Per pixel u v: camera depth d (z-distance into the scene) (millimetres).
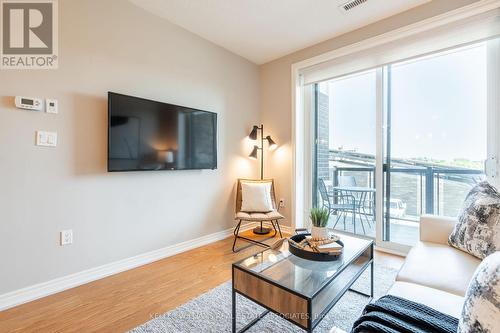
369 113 2852
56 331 1479
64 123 1952
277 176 3541
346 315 1602
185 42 2781
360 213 2957
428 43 2336
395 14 2498
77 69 2014
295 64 3289
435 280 1259
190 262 2469
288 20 2613
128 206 2334
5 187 1709
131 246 2352
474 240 1461
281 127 3484
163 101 2576
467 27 2133
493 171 2104
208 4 2359
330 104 3180
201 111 2859
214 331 1462
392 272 2201
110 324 1537
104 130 2168
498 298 576
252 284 1347
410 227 2623
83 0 2043
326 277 1348
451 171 2371
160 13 2502
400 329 868
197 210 2920
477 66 2209
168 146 2531
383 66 2637
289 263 1523
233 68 3342
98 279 2117
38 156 1837
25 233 1787
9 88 1731
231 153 3332
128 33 2316
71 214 1995
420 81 2518
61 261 1949
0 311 1668
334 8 2414
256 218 2816
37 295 1827
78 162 2027
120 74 2264
